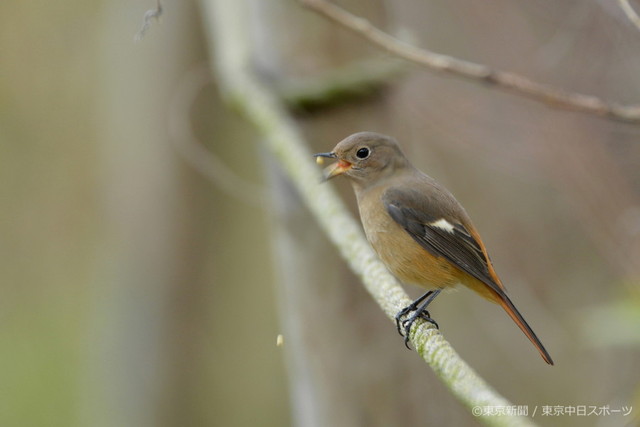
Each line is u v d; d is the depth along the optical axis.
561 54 11.31
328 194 7.82
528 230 12.52
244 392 14.70
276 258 9.45
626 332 6.83
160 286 13.37
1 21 14.80
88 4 14.68
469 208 12.56
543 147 11.34
